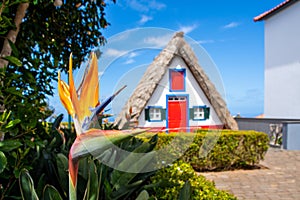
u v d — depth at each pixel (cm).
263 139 616
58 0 208
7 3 134
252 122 1113
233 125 650
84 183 125
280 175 554
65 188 129
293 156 759
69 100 70
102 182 142
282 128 918
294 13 1116
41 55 232
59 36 267
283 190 454
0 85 138
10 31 167
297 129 894
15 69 178
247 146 608
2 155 114
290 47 1143
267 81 1281
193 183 224
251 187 471
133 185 142
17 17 167
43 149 157
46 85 213
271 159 718
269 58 1264
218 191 219
